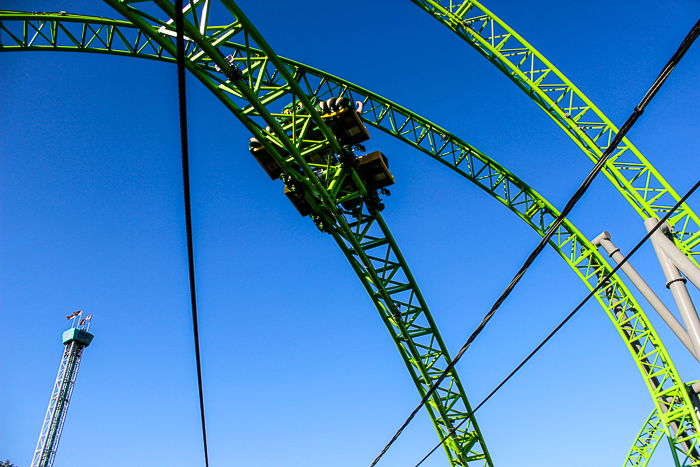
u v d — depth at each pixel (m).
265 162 21.61
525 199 28.59
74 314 81.25
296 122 20.38
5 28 16.52
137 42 18.14
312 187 21.14
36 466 67.12
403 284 26.83
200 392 11.56
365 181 22.33
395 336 29.45
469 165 27.14
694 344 18.42
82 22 17.28
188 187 8.16
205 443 13.45
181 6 7.21
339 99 20.00
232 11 15.24
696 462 28.08
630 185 19.45
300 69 20.42
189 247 8.75
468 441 31.33
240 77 16.23
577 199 9.49
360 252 24.44
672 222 19.16
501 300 11.07
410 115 24.59
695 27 6.67
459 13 21.84
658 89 7.51
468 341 11.73
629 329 30.95
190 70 16.70
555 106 20.16
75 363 76.88
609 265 27.92
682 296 18.77
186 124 7.78
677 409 29.06
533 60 20.80
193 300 9.59
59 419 71.38
